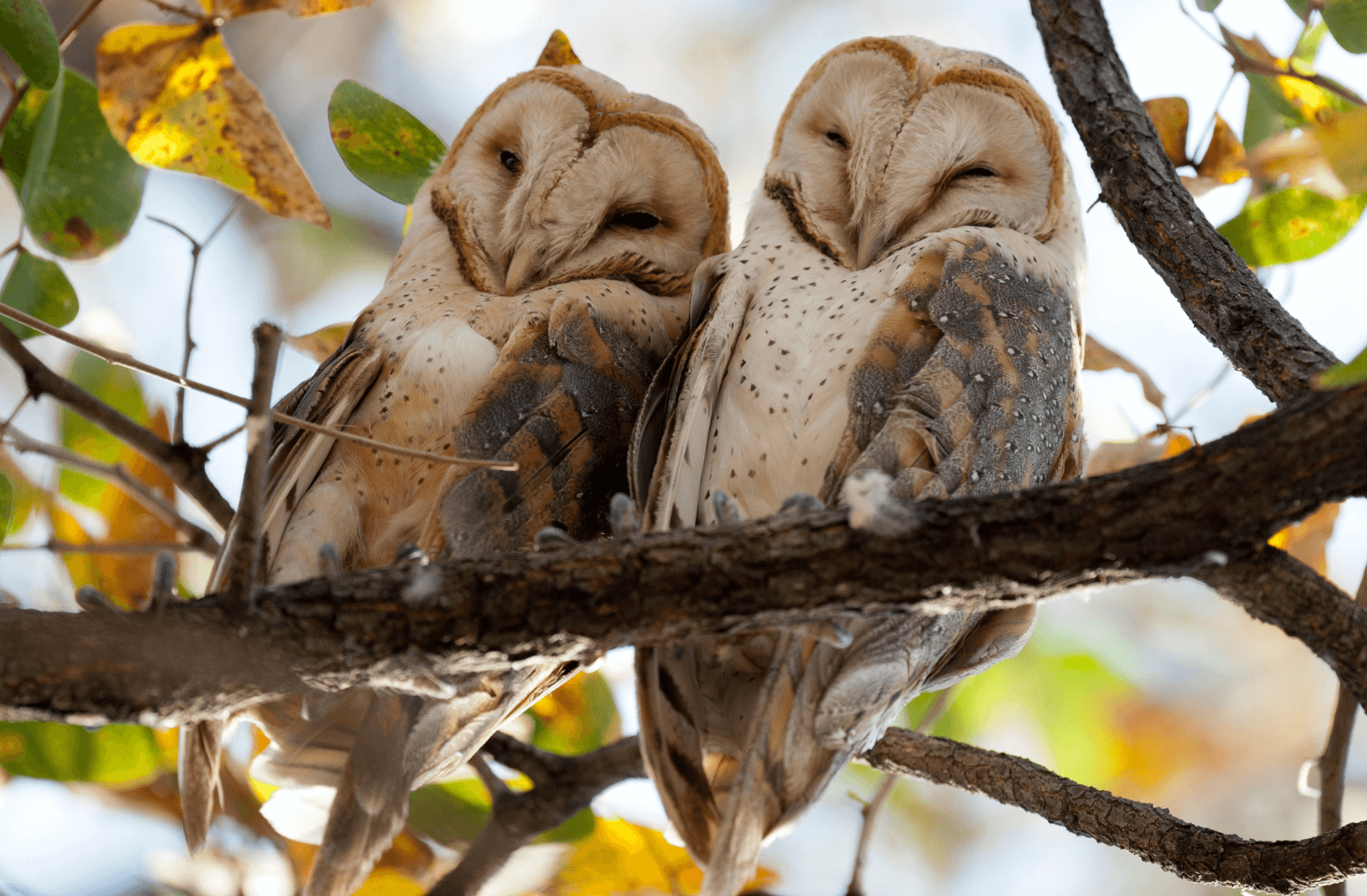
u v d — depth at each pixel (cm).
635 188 434
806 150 434
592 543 416
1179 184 425
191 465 428
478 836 432
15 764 431
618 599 416
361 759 425
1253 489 414
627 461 429
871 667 422
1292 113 427
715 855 422
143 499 429
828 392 425
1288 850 420
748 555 416
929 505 415
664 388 428
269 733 426
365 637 415
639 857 437
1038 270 429
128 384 438
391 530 427
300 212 430
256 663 414
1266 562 414
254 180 430
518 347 429
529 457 427
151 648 414
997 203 432
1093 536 414
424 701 425
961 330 425
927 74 433
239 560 414
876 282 429
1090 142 426
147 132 430
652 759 423
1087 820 424
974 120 432
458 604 415
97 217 430
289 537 426
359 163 435
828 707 421
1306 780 427
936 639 423
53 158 430
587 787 431
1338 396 413
